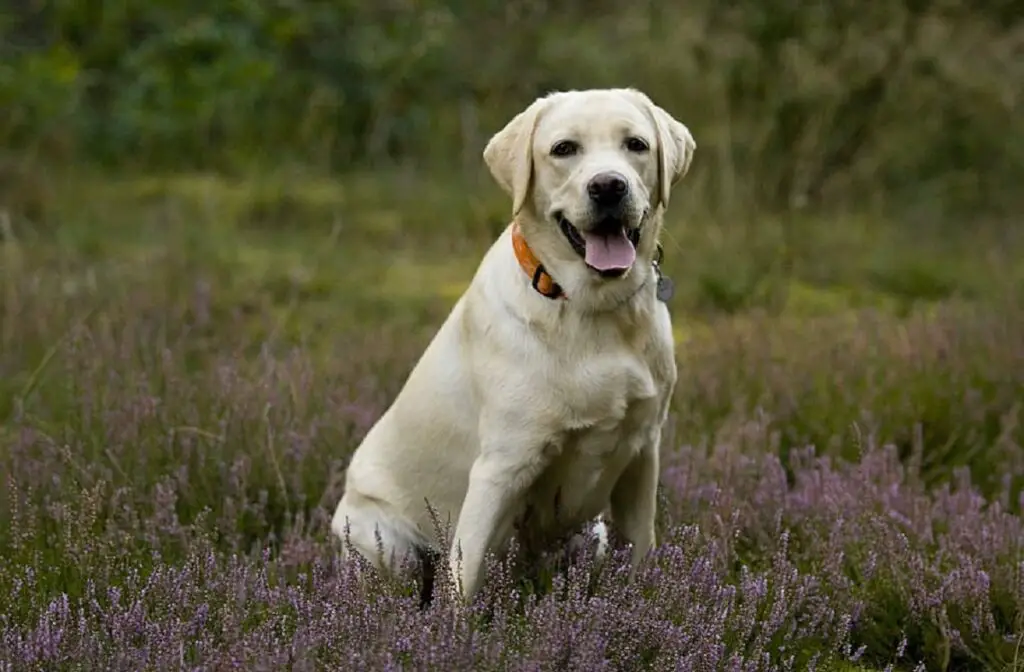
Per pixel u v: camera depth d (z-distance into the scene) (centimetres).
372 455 711
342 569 613
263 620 565
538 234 634
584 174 613
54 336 1045
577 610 546
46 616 539
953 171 1905
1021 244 1631
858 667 612
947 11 1739
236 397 841
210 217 1594
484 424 635
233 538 724
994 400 925
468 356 649
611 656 535
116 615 543
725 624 581
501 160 655
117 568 646
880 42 1744
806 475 781
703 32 1752
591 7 2109
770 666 570
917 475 810
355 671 497
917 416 898
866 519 688
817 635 608
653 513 670
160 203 1694
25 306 1121
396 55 2034
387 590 570
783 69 1731
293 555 680
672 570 594
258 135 1977
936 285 1427
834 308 1330
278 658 501
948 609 639
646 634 547
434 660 498
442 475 671
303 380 890
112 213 1628
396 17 2097
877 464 791
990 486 839
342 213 1706
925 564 661
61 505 701
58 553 674
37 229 1548
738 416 890
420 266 1498
